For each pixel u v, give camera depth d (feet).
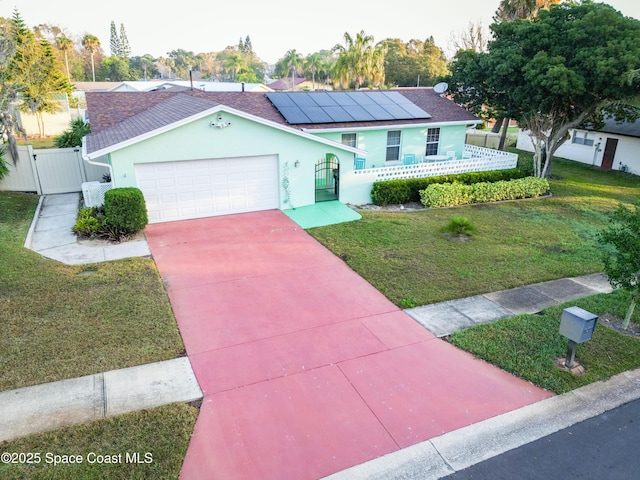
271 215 50.11
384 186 55.77
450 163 62.39
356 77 182.50
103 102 59.36
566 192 65.10
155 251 39.86
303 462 18.08
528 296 32.86
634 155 79.30
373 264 37.73
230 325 28.35
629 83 53.52
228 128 46.47
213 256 39.06
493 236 45.34
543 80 58.23
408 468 18.06
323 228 46.24
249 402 21.44
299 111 60.23
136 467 17.22
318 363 24.64
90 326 27.12
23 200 54.08
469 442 19.44
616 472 18.03
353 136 61.31
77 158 58.34
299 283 34.40
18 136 107.65
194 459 17.95
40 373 22.63
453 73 78.48
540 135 65.77
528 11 103.09
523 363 24.63
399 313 30.22
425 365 24.61
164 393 21.76
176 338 26.43
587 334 23.48
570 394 22.57
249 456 18.24
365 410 21.13
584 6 60.70
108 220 41.98
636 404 22.02
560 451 19.07
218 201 49.16
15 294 30.40
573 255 40.81
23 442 18.20
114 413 20.22
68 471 16.87
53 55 98.37
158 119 48.73
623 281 27.17
